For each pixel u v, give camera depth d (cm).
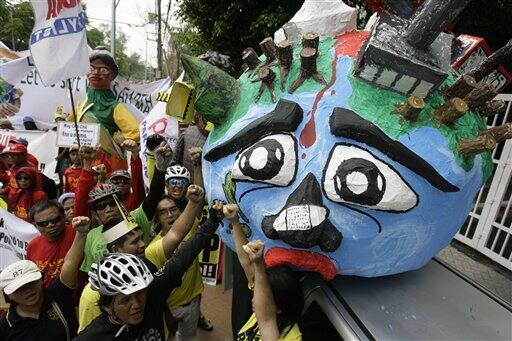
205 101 194
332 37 201
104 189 271
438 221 170
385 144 157
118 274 172
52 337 226
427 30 149
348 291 186
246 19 794
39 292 221
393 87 163
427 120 164
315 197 162
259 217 180
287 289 173
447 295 190
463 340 158
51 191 489
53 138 648
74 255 229
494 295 194
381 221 163
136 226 240
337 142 162
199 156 281
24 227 362
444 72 151
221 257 364
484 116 203
